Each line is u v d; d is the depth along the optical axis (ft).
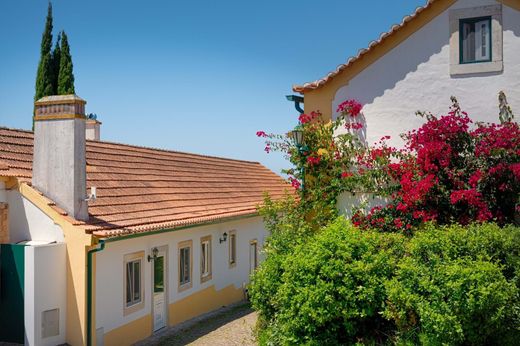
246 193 76.13
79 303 37.65
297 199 44.06
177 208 53.67
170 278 49.29
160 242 47.67
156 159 65.72
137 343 43.60
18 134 46.09
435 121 35.94
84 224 38.91
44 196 39.27
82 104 39.93
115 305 41.22
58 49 98.17
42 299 36.55
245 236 67.00
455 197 33.35
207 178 72.33
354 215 38.32
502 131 34.22
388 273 27.63
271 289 32.37
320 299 26.91
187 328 48.47
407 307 25.88
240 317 52.44
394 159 38.96
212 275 57.77
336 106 41.29
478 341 24.68
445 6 38.40
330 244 28.22
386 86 39.83
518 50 36.83
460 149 35.70
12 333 36.86
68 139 39.22
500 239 27.32
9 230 39.37
